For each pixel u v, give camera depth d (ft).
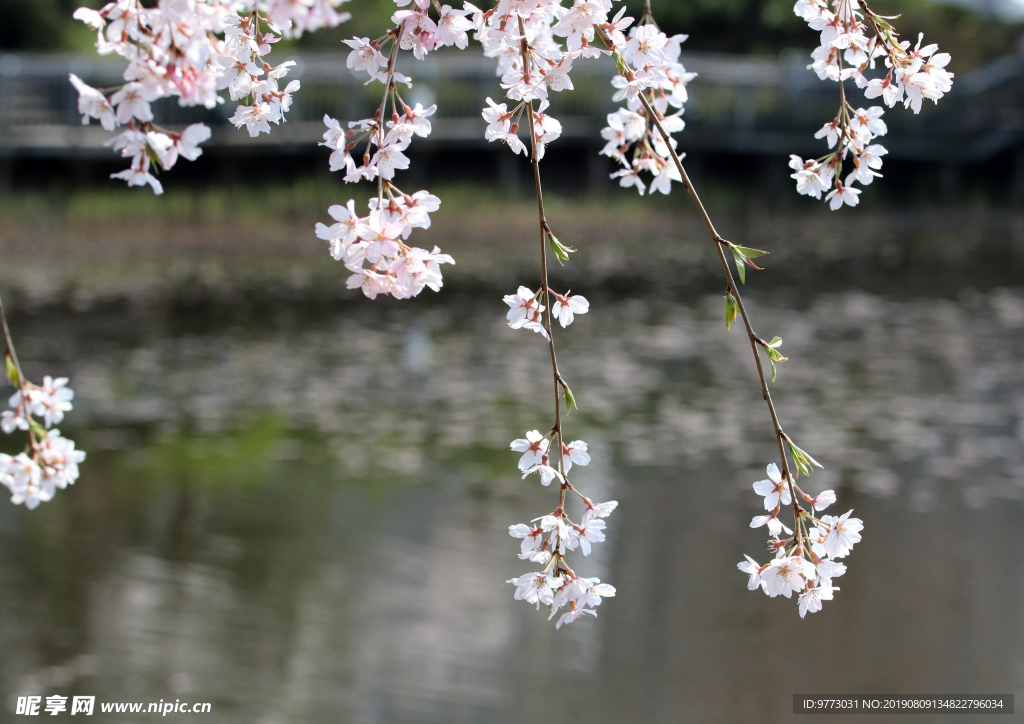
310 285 39.06
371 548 15.99
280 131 51.21
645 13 3.74
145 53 2.82
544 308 3.69
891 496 17.79
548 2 3.64
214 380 25.80
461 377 26.00
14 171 50.44
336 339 30.40
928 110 61.77
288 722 11.48
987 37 76.13
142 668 12.37
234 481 18.76
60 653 12.66
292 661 12.71
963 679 12.37
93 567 15.10
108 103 2.82
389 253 3.27
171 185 51.83
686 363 27.17
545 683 12.37
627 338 30.01
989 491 18.06
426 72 54.75
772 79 59.77
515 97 3.63
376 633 13.43
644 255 45.70
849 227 54.39
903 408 22.97
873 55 3.72
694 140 58.44
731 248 3.56
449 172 56.44
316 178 53.11
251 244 46.88
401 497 18.12
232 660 12.66
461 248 47.09
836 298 35.96
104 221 47.32
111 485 18.47
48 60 52.16
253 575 15.03
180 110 49.44
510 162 56.08
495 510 17.56
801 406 23.13
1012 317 32.65
